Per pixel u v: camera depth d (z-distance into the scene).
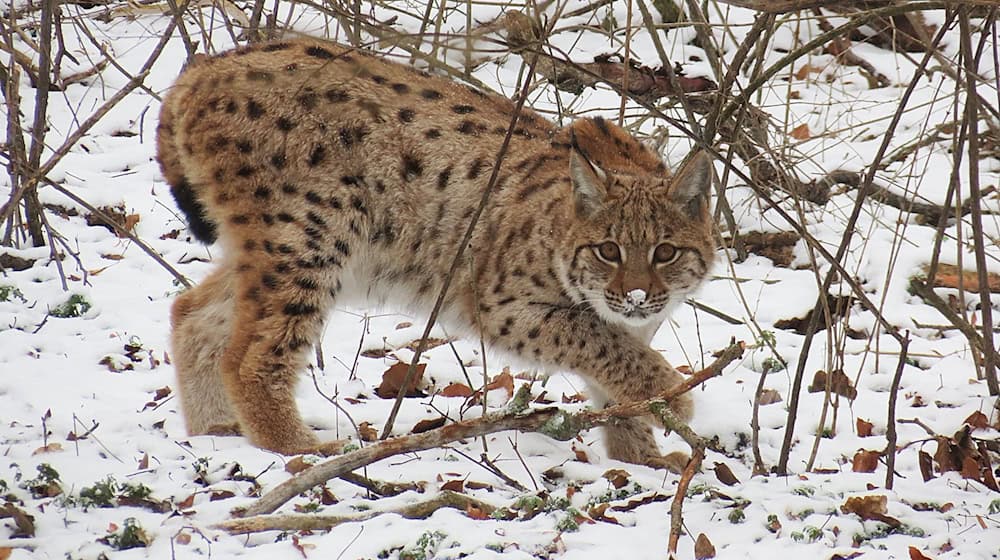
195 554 7.53
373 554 7.61
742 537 8.12
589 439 10.88
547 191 10.83
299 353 10.75
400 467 9.36
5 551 7.40
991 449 10.17
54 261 13.34
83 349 11.58
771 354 12.08
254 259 10.70
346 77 10.94
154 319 12.41
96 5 18.17
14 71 12.88
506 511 8.39
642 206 10.45
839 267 9.30
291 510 8.37
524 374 12.08
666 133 13.97
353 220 10.85
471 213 10.94
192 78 11.10
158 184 15.30
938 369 11.81
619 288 10.41
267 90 10.80
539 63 14.33
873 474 9.52
